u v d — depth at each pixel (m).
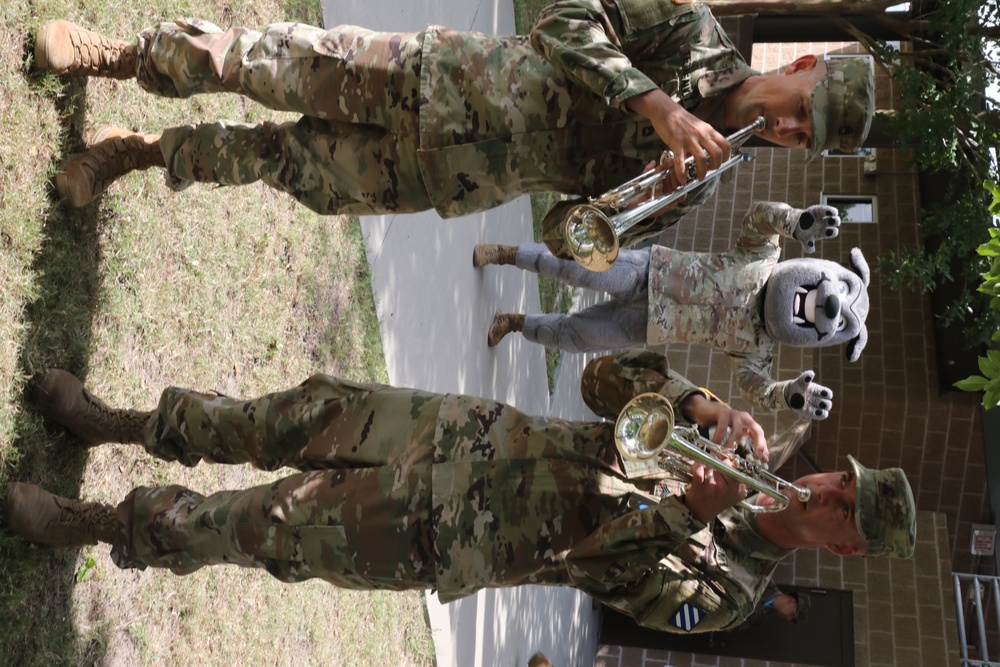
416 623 5.45
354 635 4.80
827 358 8.79
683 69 2.63
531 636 7.46
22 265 2.89
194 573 3.66
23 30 2.85
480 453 2.71
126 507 2.82
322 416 2.88
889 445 8.62
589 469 2.73
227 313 3.93
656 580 2.62
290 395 2.93
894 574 8.35
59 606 3.00
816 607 8.38
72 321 3.09
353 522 2.68
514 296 6.93
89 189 3.02
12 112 2.83
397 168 2.78
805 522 2.65
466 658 6.12
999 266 3.57
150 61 2.90
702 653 8.84
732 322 4.32
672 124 2.45
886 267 8.77
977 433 8.45
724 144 2.43
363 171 2.83
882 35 8.02
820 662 8.22
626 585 2.61
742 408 8.70
